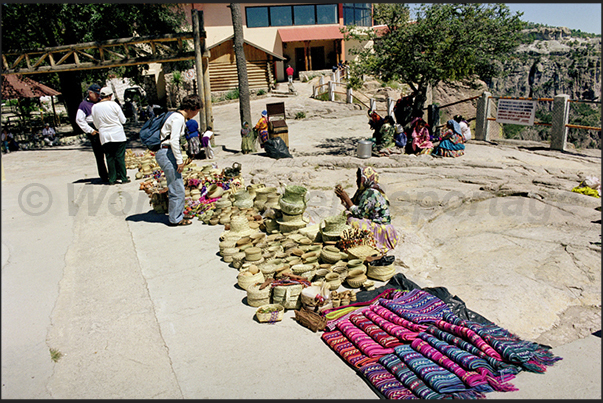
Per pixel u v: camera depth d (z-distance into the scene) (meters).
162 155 7.01
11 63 20.48
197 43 13.18
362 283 4.98
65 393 3.50
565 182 8.36
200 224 7.45
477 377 3.32
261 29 33.97
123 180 10.24
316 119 21.41
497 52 11.67
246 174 10.54
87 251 6.42
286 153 12.36
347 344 3.97
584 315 4.34
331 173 10.34
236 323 4.45
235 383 3.56
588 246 5.61
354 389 3.43
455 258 5.79
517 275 5.10
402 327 4.03
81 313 4.72
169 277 5.52
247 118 13.91
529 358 3.53
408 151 12.20
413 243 6.12
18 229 7.42
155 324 4.48
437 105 14.45
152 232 7.14
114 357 3.96
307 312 4.45
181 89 32.41
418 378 3.41
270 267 5.23
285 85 32.28
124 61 14.45
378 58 11.73
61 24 19.59
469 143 13.73
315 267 5.21
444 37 10.75
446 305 4.24
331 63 37.69
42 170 13.01
